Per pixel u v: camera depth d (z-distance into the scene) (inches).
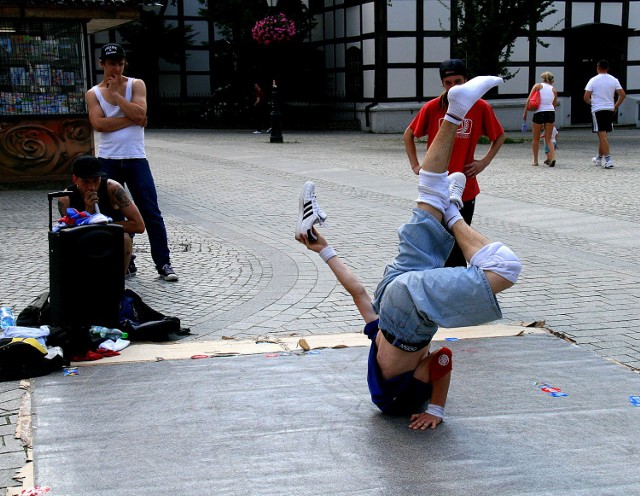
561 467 123.6
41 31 465.1
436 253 132.1
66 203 218.1
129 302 199.5
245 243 315.6
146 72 1100.5
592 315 217.9
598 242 315.9
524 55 1028.5
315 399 151.6
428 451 129.0
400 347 132.6
